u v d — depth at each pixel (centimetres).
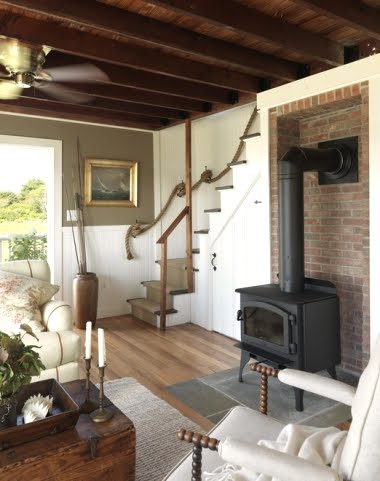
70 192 485
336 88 296
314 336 281
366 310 291
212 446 123
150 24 255
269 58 318
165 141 549
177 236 562
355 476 108
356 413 112
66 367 262
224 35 282
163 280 449
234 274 408
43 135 466
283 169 300
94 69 315
